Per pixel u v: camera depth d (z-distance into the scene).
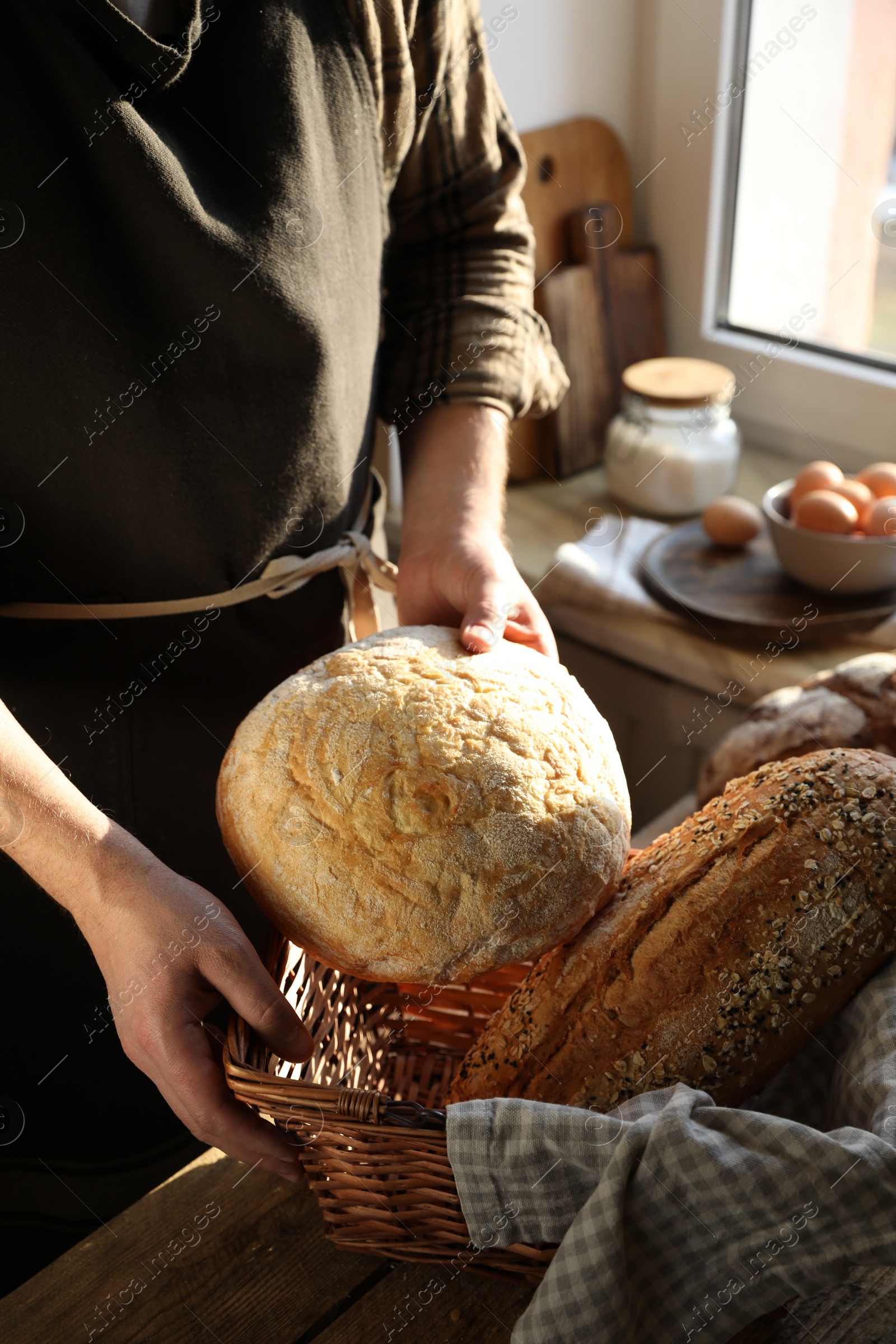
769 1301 0.43
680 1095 0.43
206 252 0.53
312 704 0.51
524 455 1.36
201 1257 0.51
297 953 0.56
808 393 1.31
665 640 1.10
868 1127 0.43
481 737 0.50
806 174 1.23
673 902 0.52
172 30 0.54
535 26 1.17
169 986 0.46
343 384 0.64
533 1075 0.52
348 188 0.61
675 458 1.23
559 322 1.28
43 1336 0.48
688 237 1.34
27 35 0.48
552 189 1.26
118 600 0.62
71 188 0.51
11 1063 0.73
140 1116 0.78
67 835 0.48
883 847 0.51
